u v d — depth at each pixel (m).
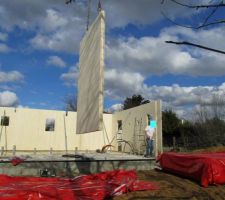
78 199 6.08
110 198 6.61
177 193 7.30
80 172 10.23
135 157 11.67
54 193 6.27
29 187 6.84
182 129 25.14
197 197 7.10
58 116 21.02
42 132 20.53
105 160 10.59
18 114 20.19
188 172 9.10
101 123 7.55
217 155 9.56
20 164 9.59
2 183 7.43
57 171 9.98
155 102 15.38
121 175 8.42
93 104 8.16
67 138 20.97
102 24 7.90
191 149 21.56
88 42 9.20
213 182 8.28
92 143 21.28
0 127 19.70
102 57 7.76
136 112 17.62
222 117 22.67
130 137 18.28
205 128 22.53
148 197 6.77
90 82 8.62
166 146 25.44
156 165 11.59
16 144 19.89
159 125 14.84
